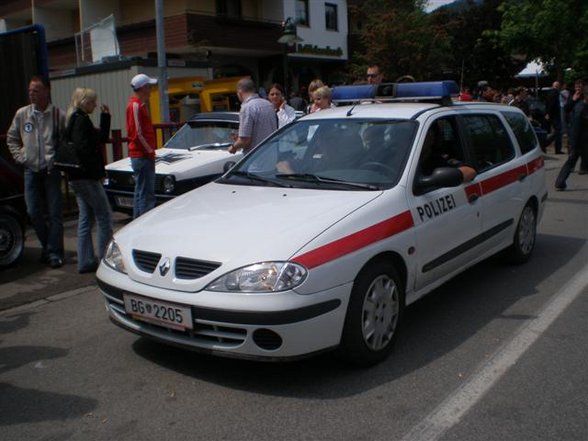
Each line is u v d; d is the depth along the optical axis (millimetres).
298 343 3779
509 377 4129
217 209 4594
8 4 33000
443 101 5723
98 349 4785
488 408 3725
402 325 5086
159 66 12625
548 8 20984
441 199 4992
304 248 3861
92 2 28328
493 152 6168
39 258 7531
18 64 9109
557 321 5137
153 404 3885
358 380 4105
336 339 3980
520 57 23547
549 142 17844
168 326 3988
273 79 29953
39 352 4781
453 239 5137
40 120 6922
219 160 8977
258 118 7531
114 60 16375
